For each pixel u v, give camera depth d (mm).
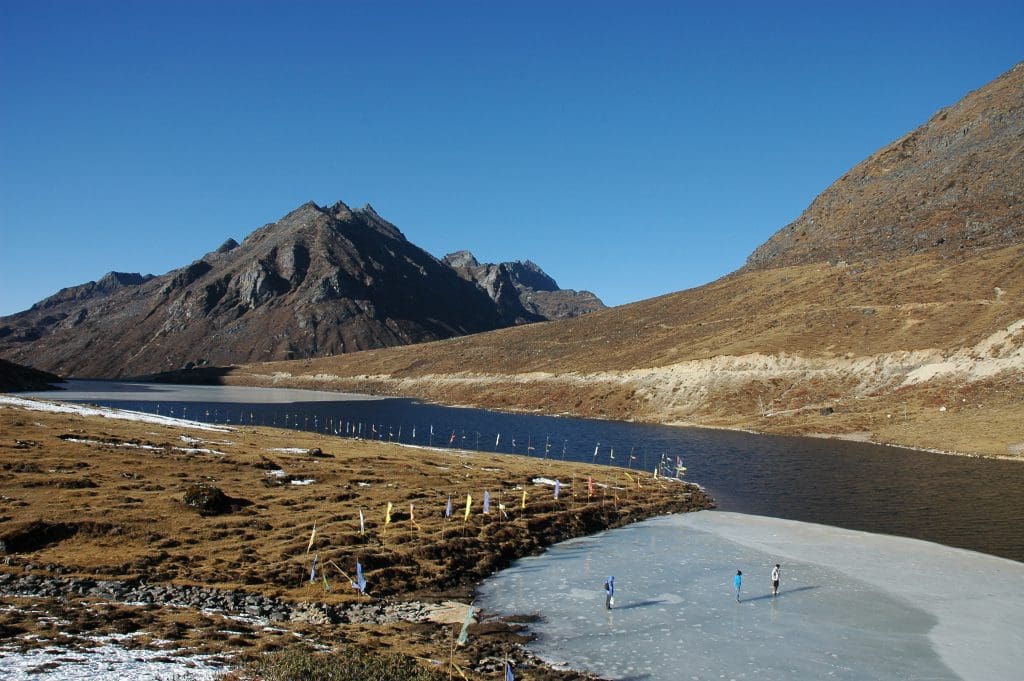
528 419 157875
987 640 34312
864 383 134125
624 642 33875
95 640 28391
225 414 168625
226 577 39469
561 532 56281
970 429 99188
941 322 140250
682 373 164875
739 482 78000
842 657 32219
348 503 57062
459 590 42031
